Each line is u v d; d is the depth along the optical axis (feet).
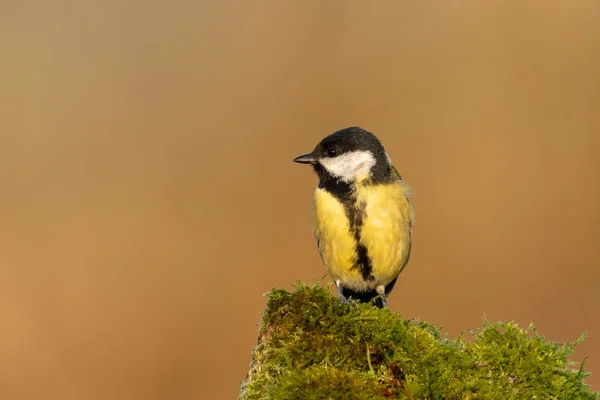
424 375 14.52
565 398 14.80
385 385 14.40
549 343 15.53
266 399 13.97
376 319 15.42
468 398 14.30
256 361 15.62
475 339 15.75
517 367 14.94
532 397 14.75
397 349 15.03
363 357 14.96
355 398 13.92
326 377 14.17
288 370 14.71
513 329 15.74
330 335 15.28
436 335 16.52
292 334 15.43
